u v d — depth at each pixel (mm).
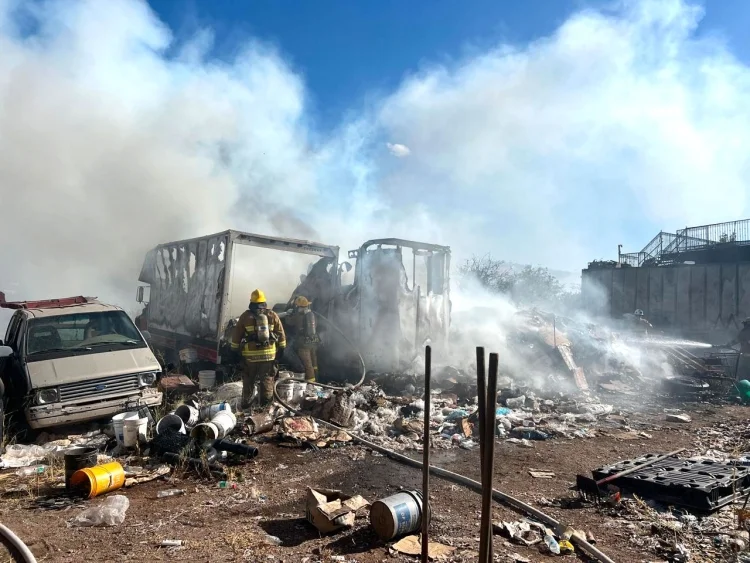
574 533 4055
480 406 2904
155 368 7414
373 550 3869
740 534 4129
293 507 4711
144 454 6098
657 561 3752
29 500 4875
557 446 6816
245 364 8273
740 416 8633
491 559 2771
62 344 7496
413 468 5871
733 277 19812
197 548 3865
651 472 5191
